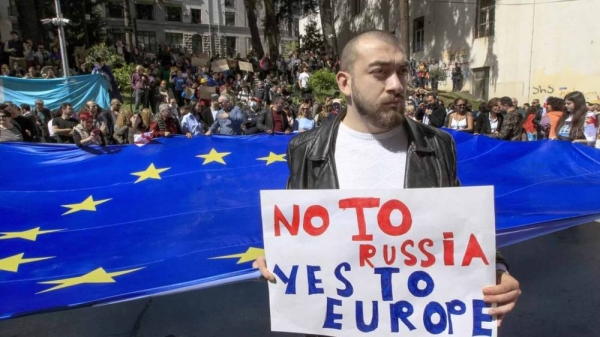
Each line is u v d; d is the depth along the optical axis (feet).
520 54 54.70
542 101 52.08
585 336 9.75
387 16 87.04
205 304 11.43
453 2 66.44
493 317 4.47
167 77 54.49
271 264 4.84
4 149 15.16
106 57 58.08
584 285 12.10
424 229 4.53
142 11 148.36
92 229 10.77
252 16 86.53
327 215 4.69
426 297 4.60
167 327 10.41
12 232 10.59
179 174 14.49
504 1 56.29
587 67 46.98
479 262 4.47
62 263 8.91
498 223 9.82
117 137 27.20
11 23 115.85
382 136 4.84
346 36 105.70
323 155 4.92
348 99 4.84
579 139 18.29
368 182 4.78
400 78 4.48
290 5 99.09
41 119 28.53
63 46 40.45
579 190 12.42
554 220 9.78
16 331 10.34
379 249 4.63
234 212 11.76
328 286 4.76
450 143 5.04
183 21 153.58
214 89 47.42
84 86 37.83
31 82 35.86
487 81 60.54
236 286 12.38
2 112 22.41
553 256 14.16
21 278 8.25
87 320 10.75
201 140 17.15
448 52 68.44
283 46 139.23
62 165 15.10
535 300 11.37
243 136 17.62
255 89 52.29
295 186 5.12
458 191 4.45
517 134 24.54
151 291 7.51
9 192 12.92
